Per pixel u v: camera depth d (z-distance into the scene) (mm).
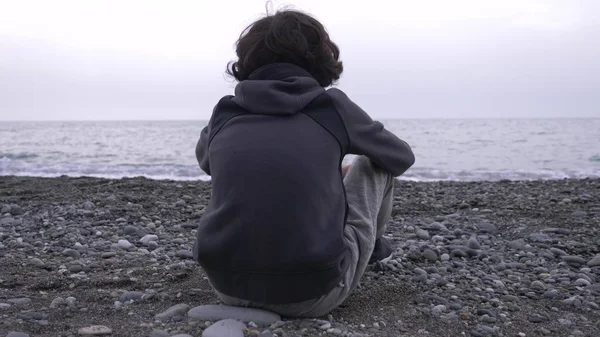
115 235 4719
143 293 2877
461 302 2881
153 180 9008
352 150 2111
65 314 2520
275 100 2033
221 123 2141
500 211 5750
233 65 2297
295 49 2113
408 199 6828
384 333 2334
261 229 1971
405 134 42656
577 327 2543
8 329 2285
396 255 3832
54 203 6219
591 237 4562
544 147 25984
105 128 61406
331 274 2027
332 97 2080
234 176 2006
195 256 2145
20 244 4242
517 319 2629
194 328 2227
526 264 3758
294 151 1985
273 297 2088
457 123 76938
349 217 2285
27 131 50281
